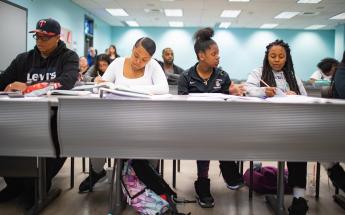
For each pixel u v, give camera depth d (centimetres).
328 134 128
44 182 178
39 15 616
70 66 197
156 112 127
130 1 785
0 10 466
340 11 847
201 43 196
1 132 129
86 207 182
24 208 177
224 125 127
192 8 845
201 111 126
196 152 130
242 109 126
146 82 201
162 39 1248
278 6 792
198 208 185
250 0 738
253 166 212
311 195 209
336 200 198
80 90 164
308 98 153
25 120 128
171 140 128
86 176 238
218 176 250
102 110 127
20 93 154
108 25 1212
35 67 203
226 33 1230
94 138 129
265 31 1221
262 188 209
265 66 210
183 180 238
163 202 168
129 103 126
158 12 925
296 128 128
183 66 1249
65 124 128
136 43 190
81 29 891
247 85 192
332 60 397
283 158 131
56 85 173
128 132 128
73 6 816
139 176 169
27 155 132
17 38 518
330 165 196
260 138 128
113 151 131
